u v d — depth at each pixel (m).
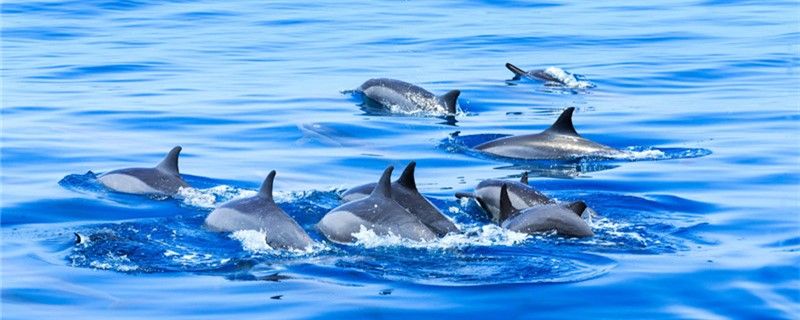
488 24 58.56
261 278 19.25
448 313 17.41
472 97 40.06
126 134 32.56
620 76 43.88
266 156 30.16
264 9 63.94
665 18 60.59
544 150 30.67
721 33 54.88
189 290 18.64
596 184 27.30
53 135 32.09
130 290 18.67
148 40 52.59
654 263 19.95
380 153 30.94
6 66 44.97
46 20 58.25
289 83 41.84
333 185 27.14
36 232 22.42
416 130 34.31
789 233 22.23
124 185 25.91
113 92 39.34
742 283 18.75
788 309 17.55
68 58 47.06
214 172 28.22
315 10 63.84
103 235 21.94
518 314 17.34
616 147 32.03
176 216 23.69
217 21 59.28
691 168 28.78
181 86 40.75
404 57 48.62
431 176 28.42
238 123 34.28
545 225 21.83
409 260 20.28
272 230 21.55
